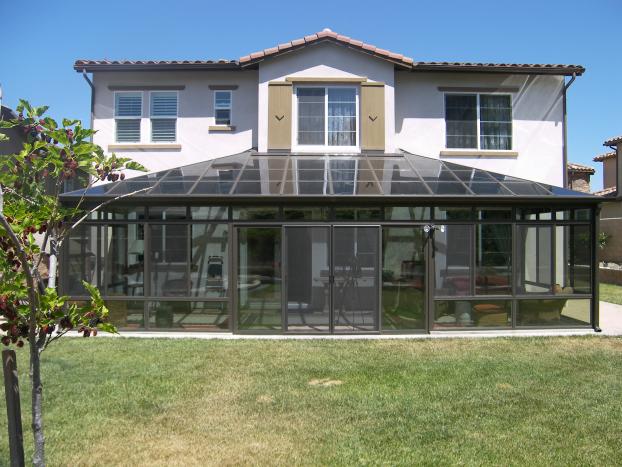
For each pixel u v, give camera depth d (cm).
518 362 1005
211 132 1775
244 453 611
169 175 1452
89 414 729
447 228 1289
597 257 1313
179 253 1284
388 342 1181
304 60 1714
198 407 757
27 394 809
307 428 683
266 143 1703
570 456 605
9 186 479
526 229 1303
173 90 1781
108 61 1717
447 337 1237
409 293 1280
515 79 1805
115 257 1282
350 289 1275
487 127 1800
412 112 1786
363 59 1720
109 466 579
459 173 1480
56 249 480
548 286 1304
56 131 454
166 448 624
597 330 1297
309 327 1270
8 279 434
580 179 3191
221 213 1282
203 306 1282
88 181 523
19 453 437
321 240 1278
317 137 1717
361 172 1448
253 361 1007
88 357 1031
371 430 677
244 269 1275
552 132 1806
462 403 775
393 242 1284
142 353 1067
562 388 846
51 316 430
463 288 1286
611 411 744
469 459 596
